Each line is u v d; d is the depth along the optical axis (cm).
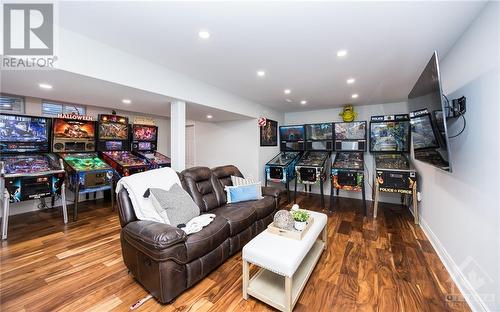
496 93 143
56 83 232
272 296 166
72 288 183
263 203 304
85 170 341
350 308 163
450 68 219
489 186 151
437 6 154
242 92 392
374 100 445
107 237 279
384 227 322
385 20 170
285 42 208
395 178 355
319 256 230
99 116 404
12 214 351
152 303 168
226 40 205
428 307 165
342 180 405
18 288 182
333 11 159
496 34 142
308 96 416
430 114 200
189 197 243
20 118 313
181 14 165
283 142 560
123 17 171
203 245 190
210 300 173
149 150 491
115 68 225
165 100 314
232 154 534
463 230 186
